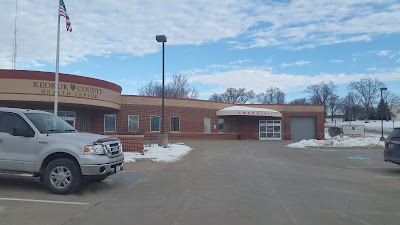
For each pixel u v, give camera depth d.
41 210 7.33
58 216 6.94
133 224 6.56
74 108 30.41
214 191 9.84
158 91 79.06
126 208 7.76
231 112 41.56
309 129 45.72
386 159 14.53
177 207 7.93
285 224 6.66
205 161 17.62
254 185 10.88
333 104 119.31
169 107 38.12
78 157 8.77
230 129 43.94
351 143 30.75
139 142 19.53
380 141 31.81
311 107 45.56
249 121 45.16
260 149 26.67
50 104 26.98
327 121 119.25
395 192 9.99
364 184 11.39
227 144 31.83
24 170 8.99
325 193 9.71
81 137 9.23
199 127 40.50
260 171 14.22
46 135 9.09
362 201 8.72
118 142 9.99
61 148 8.86
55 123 10.02
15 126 9.27
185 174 13.08
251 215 7.29
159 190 9.91
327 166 16.52
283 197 9.12
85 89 27.34
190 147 26.28
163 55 23.67
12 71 24.12
